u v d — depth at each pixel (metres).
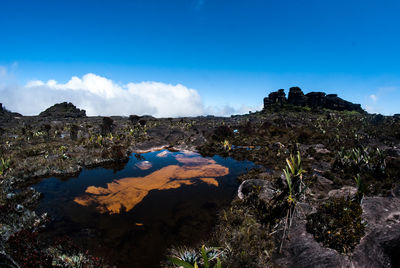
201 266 5.39
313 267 5.39
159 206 10.30
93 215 9.36
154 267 6.27
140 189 12.48
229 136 34.06
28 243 5.62
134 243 7.41
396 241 5.60
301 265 5.56
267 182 11.36
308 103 109.75
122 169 16.69
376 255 5.41
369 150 19.23
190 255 5.68
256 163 18.44
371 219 6.84
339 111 99.44
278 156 19.70
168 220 8.98
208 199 11.15
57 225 8.46
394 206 7.60
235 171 16.30
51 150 20.67
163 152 24.19
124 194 11.70
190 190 12.41
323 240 6.21
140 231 8.16
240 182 13.77
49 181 13.59
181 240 7.58
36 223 8.16
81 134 30.89
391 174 12.68
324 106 106.38
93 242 7.41
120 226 8.50
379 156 14.90
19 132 34.97
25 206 9.88
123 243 7.40
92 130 36.94
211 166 17.75
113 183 13.41
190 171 16.25
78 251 6.34
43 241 7.26
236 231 7.24
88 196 11.34
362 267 5.20
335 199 8.38
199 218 9.17
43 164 15.84
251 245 6.45
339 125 48.41
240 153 22.53
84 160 17.89
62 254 5.94
